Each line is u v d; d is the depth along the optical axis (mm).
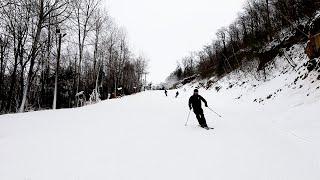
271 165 6074
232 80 39062
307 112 12367
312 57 19391
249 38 50906
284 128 10836
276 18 40656
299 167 5914
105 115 15742
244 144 8102
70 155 6840
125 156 6770
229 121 13547
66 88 40750
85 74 50562
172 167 5941
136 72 84938
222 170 5750
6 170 5723
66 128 10852
